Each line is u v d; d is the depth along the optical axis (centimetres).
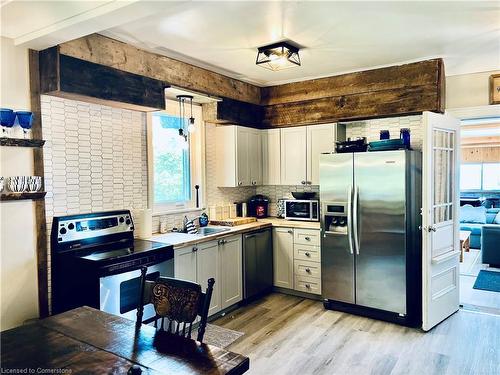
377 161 372
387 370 279
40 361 147
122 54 312
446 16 270
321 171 409
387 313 375
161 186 405
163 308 190
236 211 493
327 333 346
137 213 362
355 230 384
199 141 443
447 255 373
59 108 295
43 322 188
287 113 475
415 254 382
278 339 333
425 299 348
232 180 455
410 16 269
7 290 263
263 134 497
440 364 288
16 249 267
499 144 939
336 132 441
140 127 368
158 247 310
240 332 349
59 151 296
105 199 334
